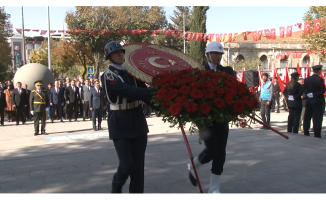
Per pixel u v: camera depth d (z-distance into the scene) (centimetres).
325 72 1912
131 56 402
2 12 2800
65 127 1254
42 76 1803
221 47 429
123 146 341
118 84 335
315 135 838
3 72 3872
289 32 1180
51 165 578
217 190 408
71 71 4338
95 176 506
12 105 1508
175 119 340
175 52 459
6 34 2917
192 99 327
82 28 2631
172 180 482
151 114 1755
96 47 2738
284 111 1838
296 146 703
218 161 401
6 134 1073
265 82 1010
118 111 349
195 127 379
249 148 686
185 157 620
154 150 685
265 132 895
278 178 482
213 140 390
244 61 4219
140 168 357
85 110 1521
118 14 2692
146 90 342
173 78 339
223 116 347
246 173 509
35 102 1025
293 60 4466
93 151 692
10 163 598
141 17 2986
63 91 1498
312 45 2352
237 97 348
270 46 4456
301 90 873
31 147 754
